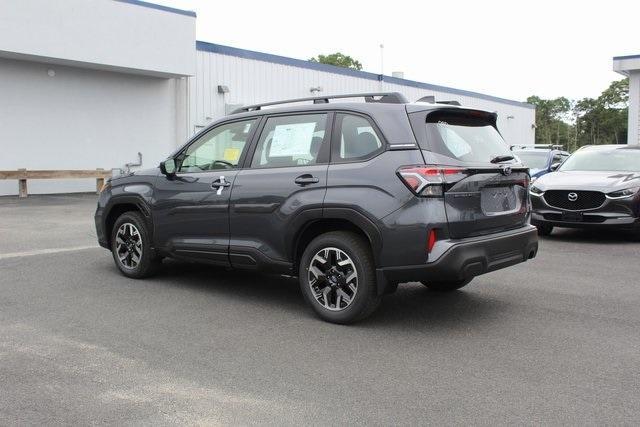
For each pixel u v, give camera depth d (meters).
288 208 5.34
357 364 4.25
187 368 4.14
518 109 39.44
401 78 30.55
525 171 5.73
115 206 7.01
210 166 6.18
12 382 3.86
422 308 5.78
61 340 4.69
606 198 9.76
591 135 97.56
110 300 5.92
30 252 8.40
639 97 23.88
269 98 23.53
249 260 5.70
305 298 5.38
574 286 6.77
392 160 4.88
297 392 3.76
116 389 3.77
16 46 16.31
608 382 3.95
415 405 3.58
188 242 6.21
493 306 5.88
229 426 3.30
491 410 3.52
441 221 4.71
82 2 17.56
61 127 18.59
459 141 5.16
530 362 4.32
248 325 5.15
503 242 5.15
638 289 6.64
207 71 21.58
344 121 5.28
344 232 5.15
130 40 18.73
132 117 20.28
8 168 17.55
